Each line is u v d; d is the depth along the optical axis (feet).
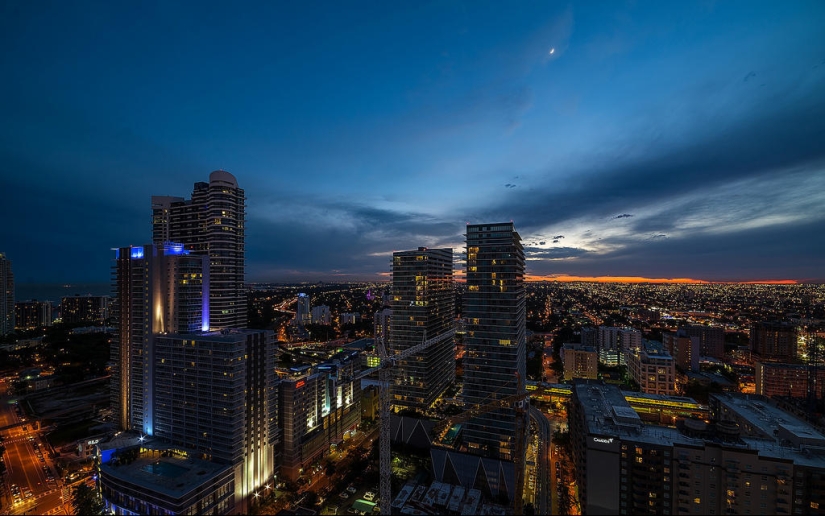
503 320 572.10
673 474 407.23
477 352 581.94
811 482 365.40
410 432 646.74
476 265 588.09
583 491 457.68
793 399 602.03
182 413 519.19
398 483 539.70
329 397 647.97
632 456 419.54
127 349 614.75
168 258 587.27
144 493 426.92
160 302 575.38
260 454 520.83
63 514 472.44
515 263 574.15
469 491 504.02
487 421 566.36
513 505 495.41
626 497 422.00
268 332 546.67
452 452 540.52
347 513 474.49
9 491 522.47
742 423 520.42
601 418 476.54
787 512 370.53
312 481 554.87
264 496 514.27
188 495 419.13
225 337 510.58
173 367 529.45
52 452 622.95
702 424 435.53
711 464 397.60
